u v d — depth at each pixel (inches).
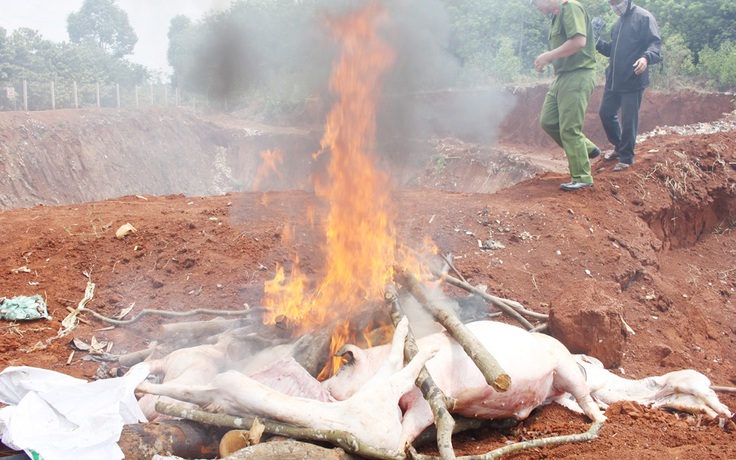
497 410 186.4
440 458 151.5
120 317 257.0
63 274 280.8
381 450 149.3
